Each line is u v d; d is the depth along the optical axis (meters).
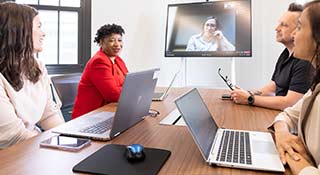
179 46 3.38
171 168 0.84
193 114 1.01
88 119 1.39
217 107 1.73
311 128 0.93
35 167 0.83
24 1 3.29
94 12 3.54
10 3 1.50
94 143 1.06
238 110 1.64
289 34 1.80
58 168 0.83
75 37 3.56
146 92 1.32
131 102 1.17
